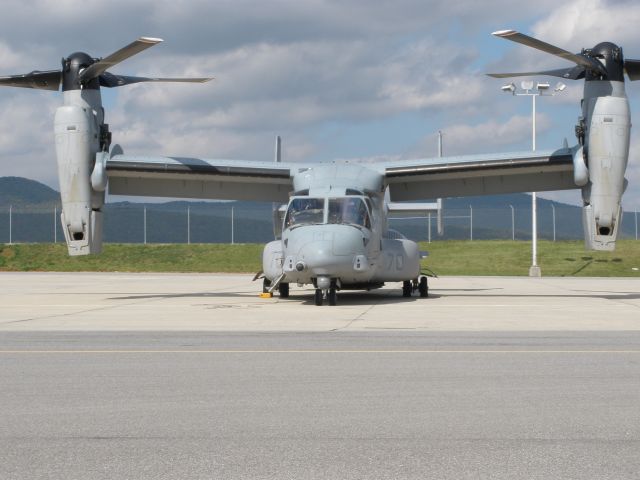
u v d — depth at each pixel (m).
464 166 21.39
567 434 5.95
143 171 21.06
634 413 6.59
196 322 14.46
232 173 21.66
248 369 8.77
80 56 20.58
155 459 5.35
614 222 19.98
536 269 40.62
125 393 7.44
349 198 19.33
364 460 5.32
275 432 6.04
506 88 40.16
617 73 19.91
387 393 7.44
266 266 21.02
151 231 91.81
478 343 11.05
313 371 8.64
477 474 5.02
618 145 19.78
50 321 14.66
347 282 19.44
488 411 6.69
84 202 20.55
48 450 5.55
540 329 13.13
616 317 15.52
